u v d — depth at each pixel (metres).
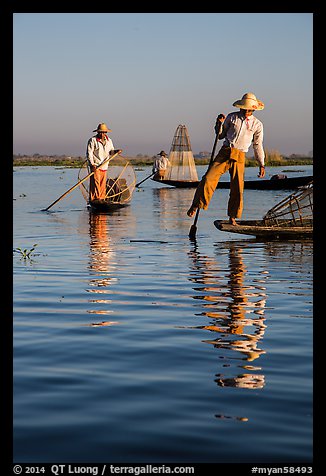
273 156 55.78
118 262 8.68
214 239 11.20
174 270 8.00
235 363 4.28
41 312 5.84
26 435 3.16
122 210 17.72
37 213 16.75
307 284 7.04
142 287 6.95
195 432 3.17
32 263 8.62
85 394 3.72
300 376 4.00
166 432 3.18
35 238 11.36
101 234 12.00
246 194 23.64
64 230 12.68
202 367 4.20
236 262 8.60
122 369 4.18
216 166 11.46
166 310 5.86
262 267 8.18
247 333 5.05
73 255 9.34
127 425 3.27
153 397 3.66
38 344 4.79
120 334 5.05
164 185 32.19
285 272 7.80
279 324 5.31
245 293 6.58
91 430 3.21
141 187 30.36
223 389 3.78
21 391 3.78
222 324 5.34
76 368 4.21
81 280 7.40
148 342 4.81
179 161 32.03
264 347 4.66
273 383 3.88
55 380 3.97
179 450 2.99
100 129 17.86
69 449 3.01
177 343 4.78
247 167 52.84
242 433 3.16
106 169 18.00
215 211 17.41
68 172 49.19
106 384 3.89
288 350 4.57
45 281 7.36
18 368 4.23
